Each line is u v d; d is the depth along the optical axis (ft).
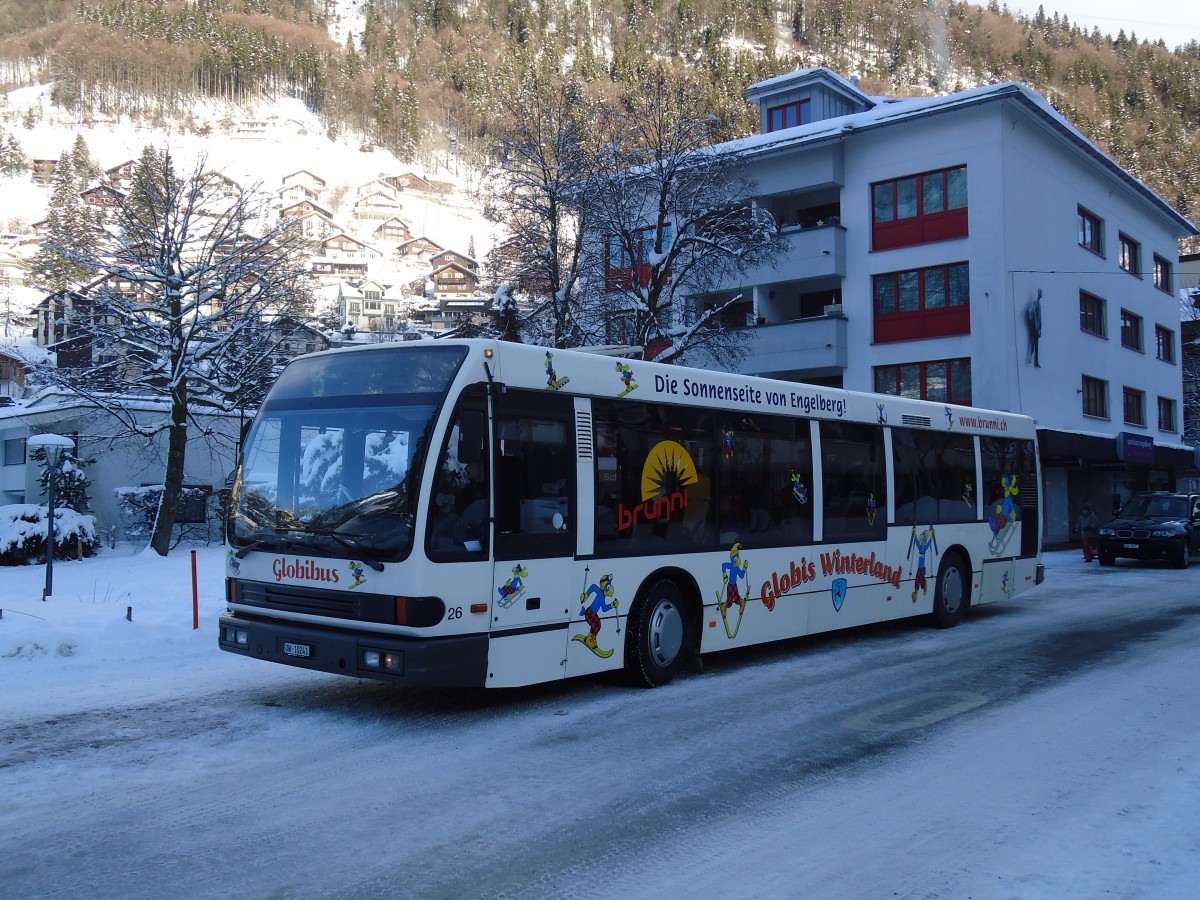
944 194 98.48
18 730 22.90
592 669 26.08
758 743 22.49
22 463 109.50
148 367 79.82
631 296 84.12
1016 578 45.75
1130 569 73.15
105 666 30.76
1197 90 510.17
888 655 34.42
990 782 19.63
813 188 105.40
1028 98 94.73
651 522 28.02
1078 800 18.52
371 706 25.94
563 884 14.46
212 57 650.02
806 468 34.01
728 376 31.14
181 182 78.02
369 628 22.71
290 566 24.38
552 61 642.22
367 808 17.78
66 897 13.79
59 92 590.55
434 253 491.72
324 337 98.12
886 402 38.32
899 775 20.11
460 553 22.89
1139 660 33.19
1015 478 46.11
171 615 37.78
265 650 24.63
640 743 22.44
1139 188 120.26
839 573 35.04
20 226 409.08
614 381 27.25
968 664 32.60
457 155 639.35
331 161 596.70
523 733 23.26
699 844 16.15
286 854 15.51
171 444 76.59
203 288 77.00
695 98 88.69
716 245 84.28
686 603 29.71
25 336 114.93
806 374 108.06
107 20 655.76
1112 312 117.50
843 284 104.37
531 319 85.71
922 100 102.37
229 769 20.12
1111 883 14.62
